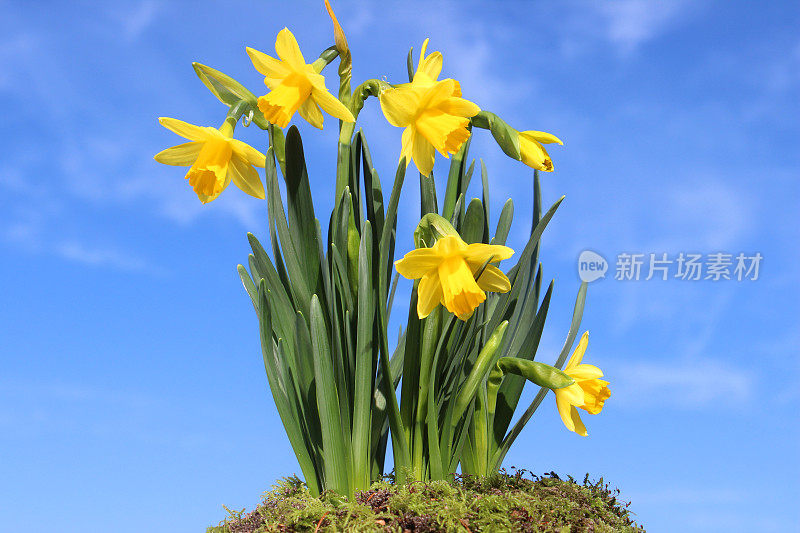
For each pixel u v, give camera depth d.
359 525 0.55
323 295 0.62
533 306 0.68
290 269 0.61
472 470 0.64
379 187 0.64
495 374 0.64
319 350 0.59
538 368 0.62
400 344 0.69
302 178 0.60
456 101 0.56
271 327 0.61
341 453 0.59
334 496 0.59
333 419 0.59
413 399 0.63
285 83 0.55
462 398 0.61
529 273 0.68
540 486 0.63
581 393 0.62
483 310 0.65
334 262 0.60
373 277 0.62
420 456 0.62
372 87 0.60
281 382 0.62
